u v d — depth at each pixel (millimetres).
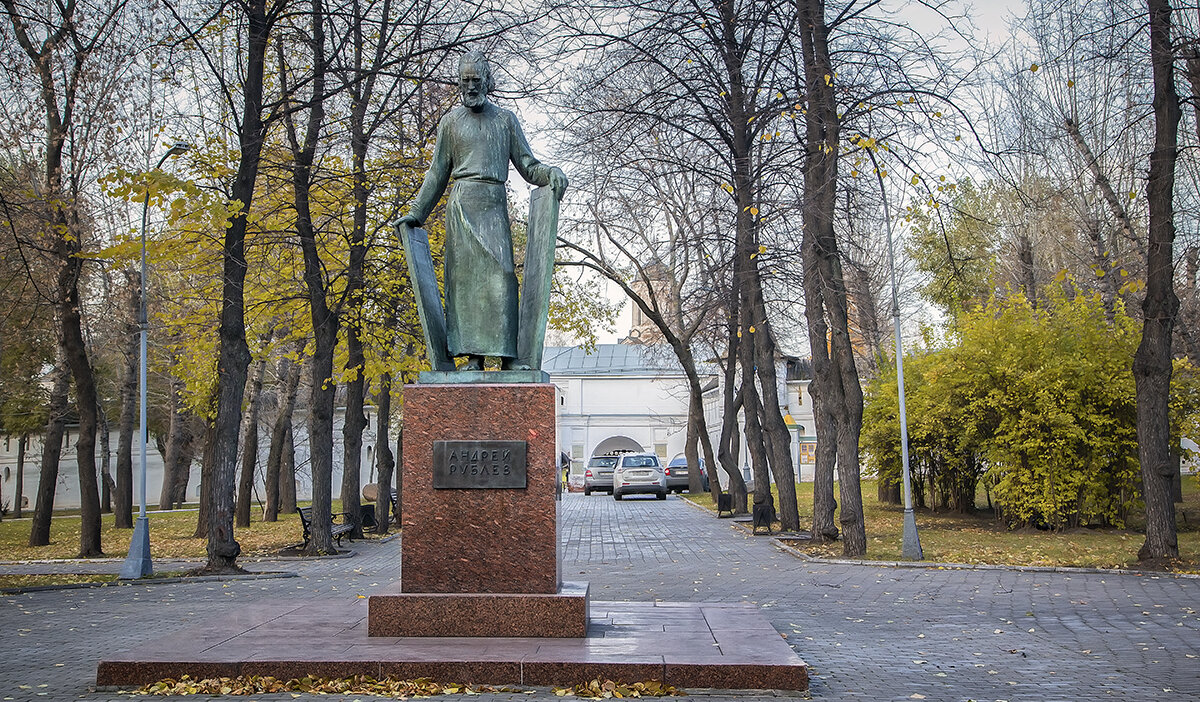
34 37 17047
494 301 7914
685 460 46750
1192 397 20312
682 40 18078
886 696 6418
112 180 15844
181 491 48688
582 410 62906
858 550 16781
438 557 7270
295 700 6031
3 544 23188
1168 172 14766
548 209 8039
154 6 15945
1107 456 20469
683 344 32656
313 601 9305
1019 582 13086
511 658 6410
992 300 22578
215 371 23953
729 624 7754
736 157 19516
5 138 17250
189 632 7523
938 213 15430
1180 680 7000
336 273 21406
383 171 19578
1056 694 6539
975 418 21594
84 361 20562
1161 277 14828
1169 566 14180
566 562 16828
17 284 21594
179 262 22562
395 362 22703
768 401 22719
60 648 8562
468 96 8070
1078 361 20156
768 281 24359
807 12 16297
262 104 17469
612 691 6152
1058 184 24344
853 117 16516
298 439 55188
